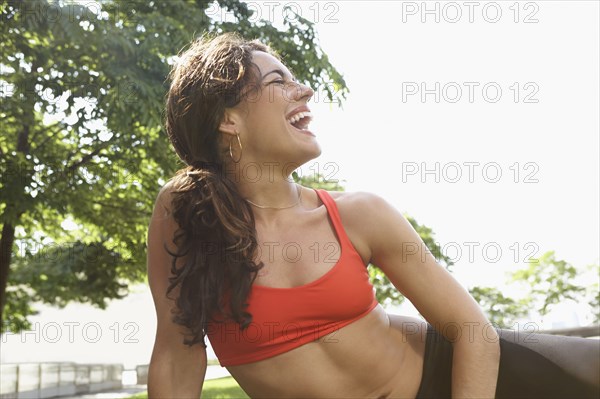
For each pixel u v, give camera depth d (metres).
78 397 17.12
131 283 11.49
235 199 1.42
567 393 1.44
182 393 1.52
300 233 1.41
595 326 4.04
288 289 1.34
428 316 1.48
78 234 10.88
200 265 1.39
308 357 1.36
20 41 7.19
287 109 1.44
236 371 1.44
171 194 1.50
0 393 14.33
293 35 7.89
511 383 1.47
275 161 1.44
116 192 9.59
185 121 1.50
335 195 1.49
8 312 10.99
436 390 1.48
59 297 11.59
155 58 7.14
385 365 1.42
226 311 1.37
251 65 1.43
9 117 7.84
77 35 6.82
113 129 7.22
